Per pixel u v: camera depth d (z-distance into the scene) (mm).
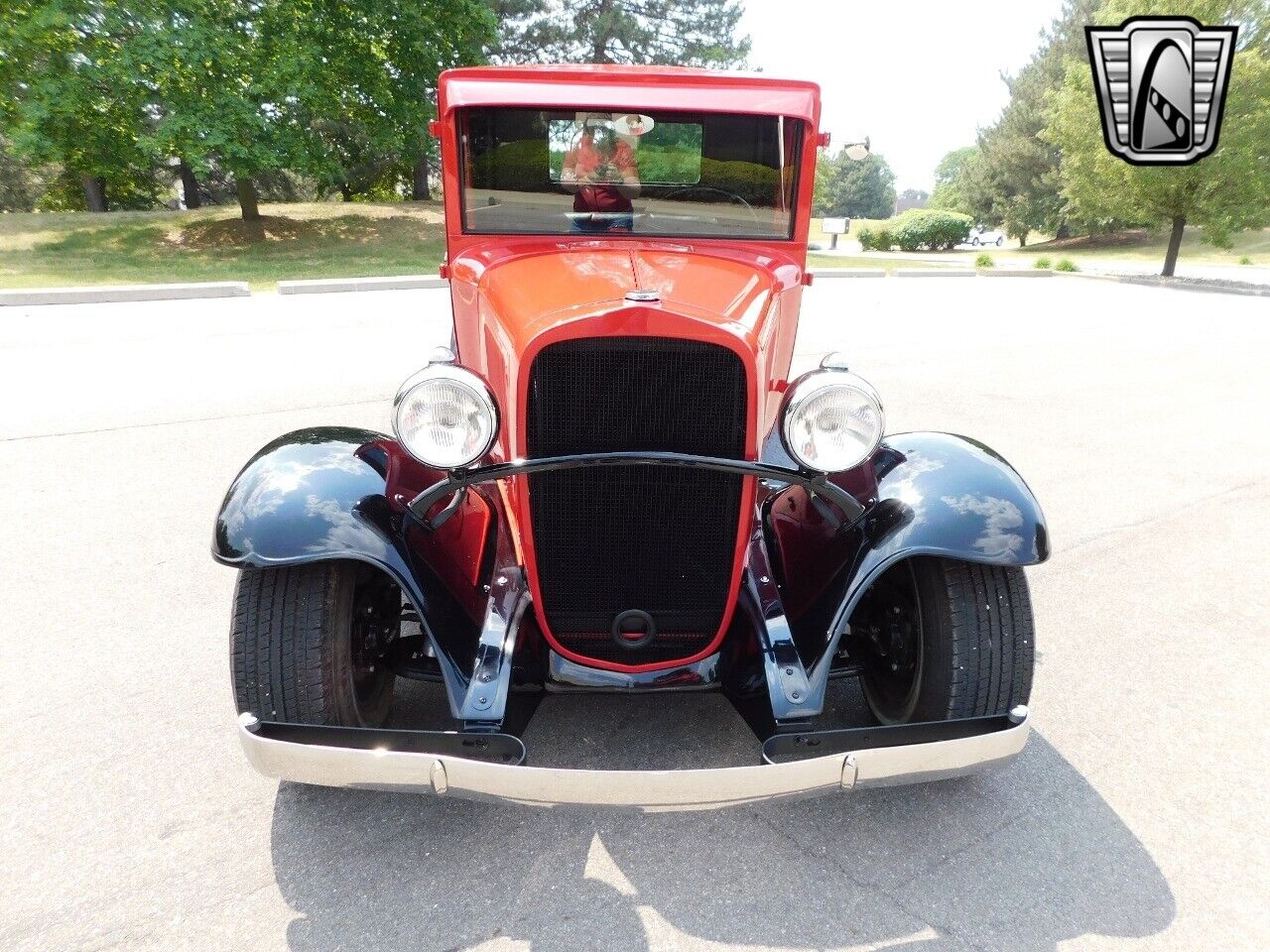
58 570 4199
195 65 16406
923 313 14172
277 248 19219
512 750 2354
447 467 2357
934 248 36562
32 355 8664
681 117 3248
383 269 16547
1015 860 2549
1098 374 9453
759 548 2912
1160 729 3209
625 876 2461
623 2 28094
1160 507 5449
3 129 18734
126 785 2756
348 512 2518
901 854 2566
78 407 6828
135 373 7961
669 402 2396
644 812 2219
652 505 2516
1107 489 5750
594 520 2523
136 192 34562
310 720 2531
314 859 2486
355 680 2732
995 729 2432
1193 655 3730
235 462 5648
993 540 2539
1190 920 2336
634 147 3291
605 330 2311
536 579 2578
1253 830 2691
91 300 12367
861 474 2855
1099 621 4023
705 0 28688
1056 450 6562
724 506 2537
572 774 2158
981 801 2805
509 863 2496
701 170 3330
